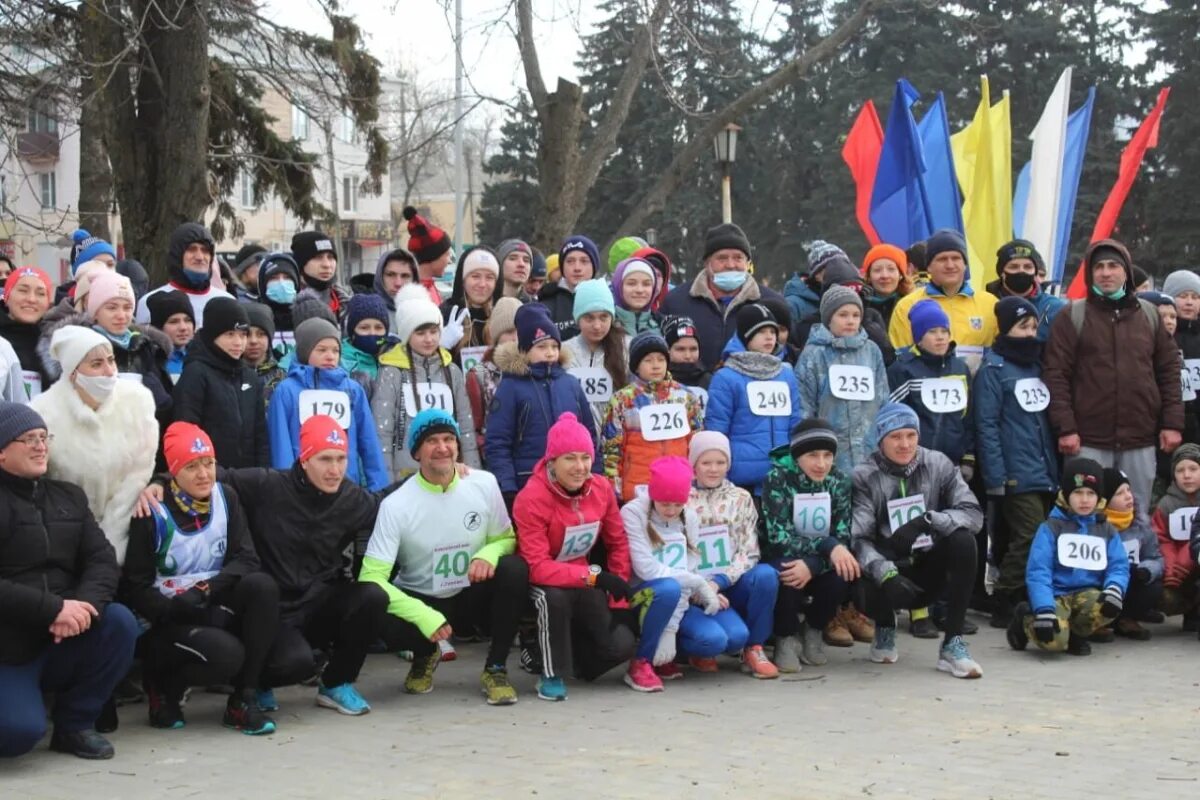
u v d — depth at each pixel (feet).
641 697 24.06
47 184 106.42
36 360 24.76
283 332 30.60
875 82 115.44
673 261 131.44
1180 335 33.32
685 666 26.84
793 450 26.21
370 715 22.70
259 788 18.37
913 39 115.85
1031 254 32.07
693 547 25.53
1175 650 27.99
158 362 25.72
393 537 23.59
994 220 41.52
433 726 21.88
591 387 28.43
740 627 25.50
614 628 24.53
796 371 29.32
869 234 47.83
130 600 21.49
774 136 125.59
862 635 29.07
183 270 29.27
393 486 25.00
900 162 40.83
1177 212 118.21
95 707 20.29
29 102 47.83
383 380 27.09
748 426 27.86
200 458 21.63
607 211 113.80
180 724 21.91
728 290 31.09
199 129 43.04
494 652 23.81
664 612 24.56
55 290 35.91
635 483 27.14
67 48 45.14
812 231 127.44
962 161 47.32
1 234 85.97
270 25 49.85
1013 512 29.96
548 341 26.66
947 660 25.86
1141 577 28.48
